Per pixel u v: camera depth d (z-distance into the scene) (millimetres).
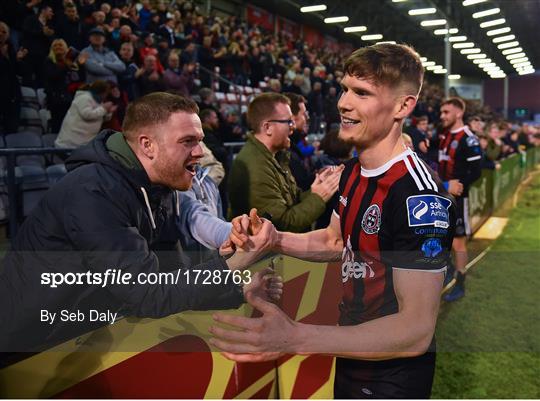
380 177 1110
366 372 1217
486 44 22688
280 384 1554
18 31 5617
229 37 11305
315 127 10109
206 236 1575
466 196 3629
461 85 32594
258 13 17219
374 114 1071
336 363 1320
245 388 1411
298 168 2676
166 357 1188
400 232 1042
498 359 2514
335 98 10914
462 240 3514
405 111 1091
